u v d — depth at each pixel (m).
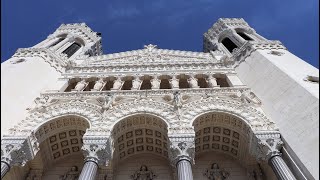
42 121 20.14
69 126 21.16
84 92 23.66
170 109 20.91
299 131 17.14
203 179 20.25
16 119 20.16
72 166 21.36
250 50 28.44
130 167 21.41
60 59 30.73
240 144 20.86
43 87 25.44
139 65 29.89
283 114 19.20
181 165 17.03
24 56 28.41
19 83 23.08
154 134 21.19
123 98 22.77
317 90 18.41
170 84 26.84
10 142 17.98
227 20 43.41
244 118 19.84
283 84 21.02
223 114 20.56
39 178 20.16
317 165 14.96
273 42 29.08
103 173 19.70
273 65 23.38
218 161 21.55
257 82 24.27
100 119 20.12
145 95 22.97
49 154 21.28
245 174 20.47
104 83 27.42
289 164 16.97
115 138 20.03
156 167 21.27
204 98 22.05
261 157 17.89
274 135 18.30
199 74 28.19
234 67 29.14
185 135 18.44
